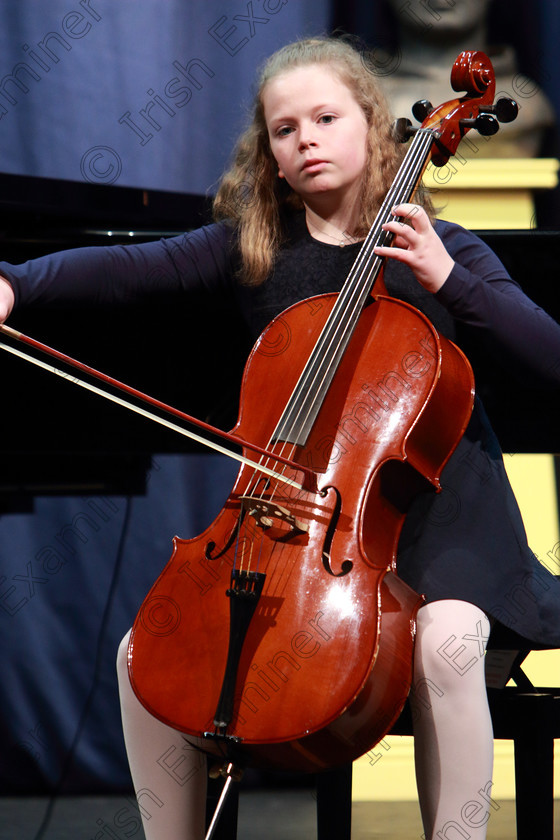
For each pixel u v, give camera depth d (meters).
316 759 3.84
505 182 9.98
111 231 6.39
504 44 9.96
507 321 4.57
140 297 5.52
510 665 5.35
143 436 6.62
